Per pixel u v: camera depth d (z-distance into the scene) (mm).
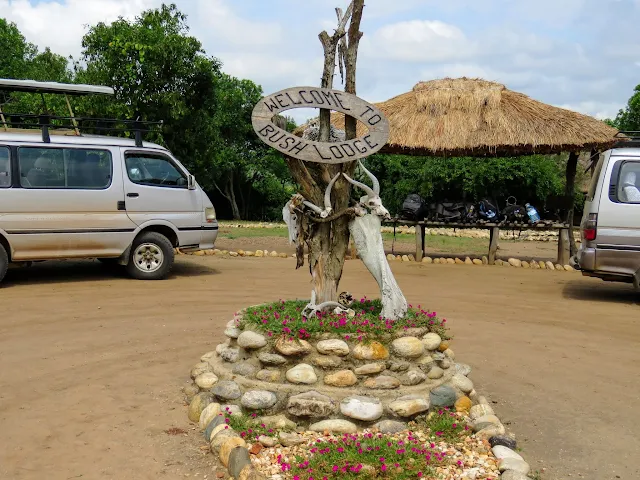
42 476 4078
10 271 11742
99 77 18922
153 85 19562
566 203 13781
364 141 5363
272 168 28891
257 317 5262
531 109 13594
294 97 5383
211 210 11680
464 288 10992
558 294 10727
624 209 9766
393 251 15391
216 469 4145
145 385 5750
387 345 4883
